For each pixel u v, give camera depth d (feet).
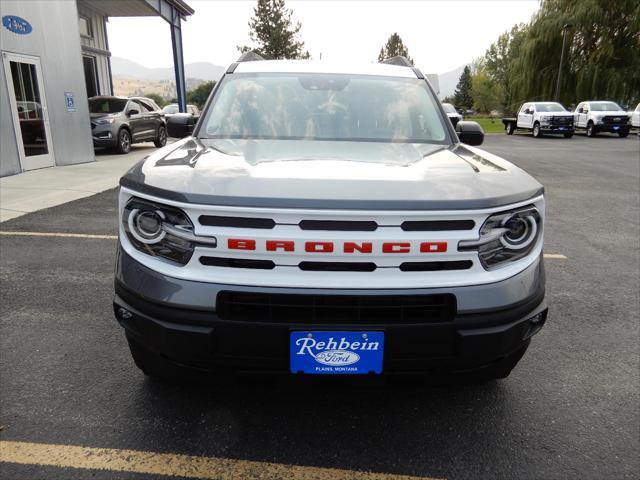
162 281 6.68
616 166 43.57
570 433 7.97
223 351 6.65
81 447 7.43
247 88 11.43
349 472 7.06
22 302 12.60
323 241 6.35
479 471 7.11
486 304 6.65
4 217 21.54
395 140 10.17
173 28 73.56
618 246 18.76
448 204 6.49
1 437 7.61
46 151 36.45
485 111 266.16
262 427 7.96
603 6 102.27
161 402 8.55
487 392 9.05
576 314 12.60
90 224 20.49
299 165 7.83
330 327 6.48
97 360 9.87
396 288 6.46
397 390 9.04
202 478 6.91
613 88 100.37
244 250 6.44
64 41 37.22
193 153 8.64
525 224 6.98
